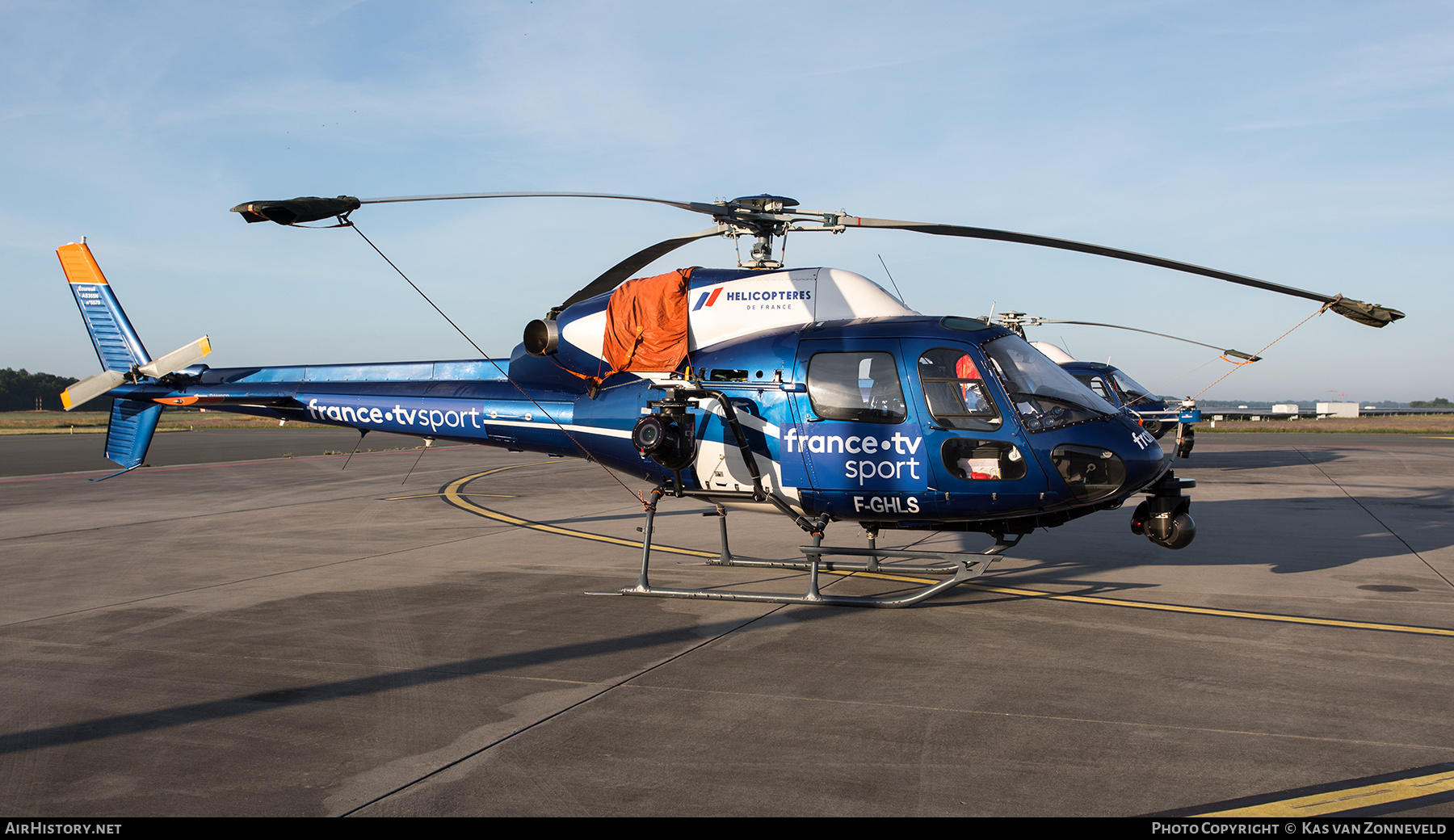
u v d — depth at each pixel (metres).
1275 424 54.12
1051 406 7.22
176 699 5.18
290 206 5.73
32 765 4.25
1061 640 6.35
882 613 7.25
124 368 12.38
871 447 7.34
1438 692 5.12
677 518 13.69
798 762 4.17
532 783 3.97
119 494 17.34
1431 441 33.31
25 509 14.97
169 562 9.86
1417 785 3.86
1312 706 4.90
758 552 10.38
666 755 4.27
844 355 7.49
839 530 12.03
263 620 7.14
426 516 13.95
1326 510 13.27
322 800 3.81
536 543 11.20
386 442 38.66
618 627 6.84
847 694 5.17
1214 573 8.76
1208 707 4.90
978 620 6.95
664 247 8.30
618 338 8.37
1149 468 7.17
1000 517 7.34
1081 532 11.52
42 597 8.05
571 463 26.30
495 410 9.46
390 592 8.20
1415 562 9.17
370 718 4.84
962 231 6.96
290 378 10.98
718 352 8.02
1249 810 3.63
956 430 7.16
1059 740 4.42
